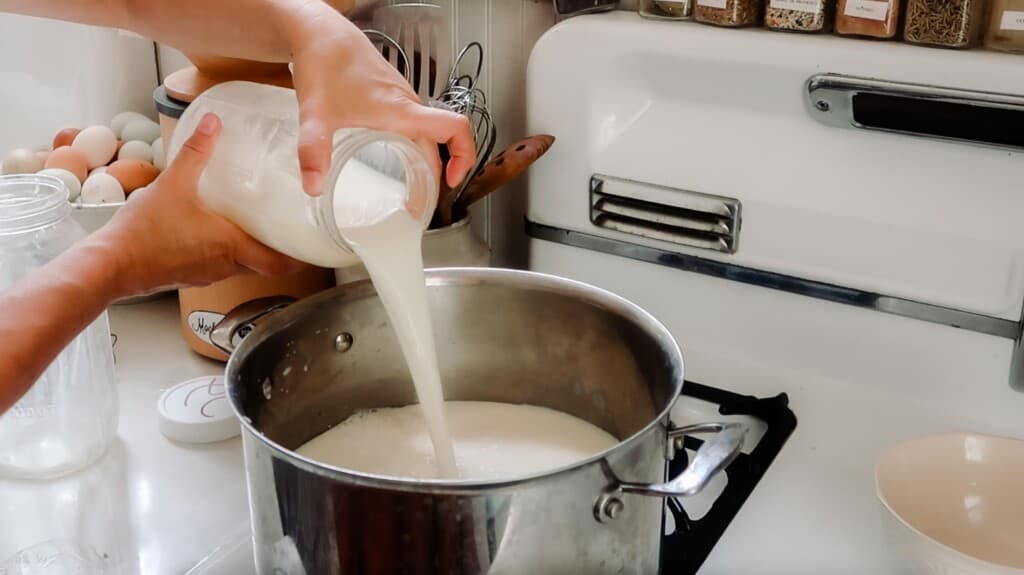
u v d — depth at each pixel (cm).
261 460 53
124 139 107
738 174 80
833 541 67
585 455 71
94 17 68
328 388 72
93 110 115
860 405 80
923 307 76
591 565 53
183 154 63
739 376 85
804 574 64
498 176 83
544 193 90
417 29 91
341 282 84
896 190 74
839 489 72
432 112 62
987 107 68
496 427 75
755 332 85
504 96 96
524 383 77
